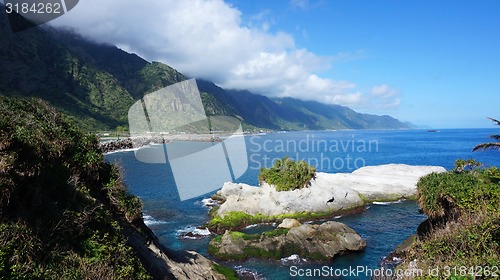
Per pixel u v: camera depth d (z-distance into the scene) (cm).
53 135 1012
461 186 1623
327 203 3328
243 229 2880
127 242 1093
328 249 2202
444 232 1191
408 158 8512
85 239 855
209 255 2277
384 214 3316
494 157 8294
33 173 784
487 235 1000
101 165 1220
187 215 3234
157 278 1090
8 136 764
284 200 3206
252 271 2031
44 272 677
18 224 688
